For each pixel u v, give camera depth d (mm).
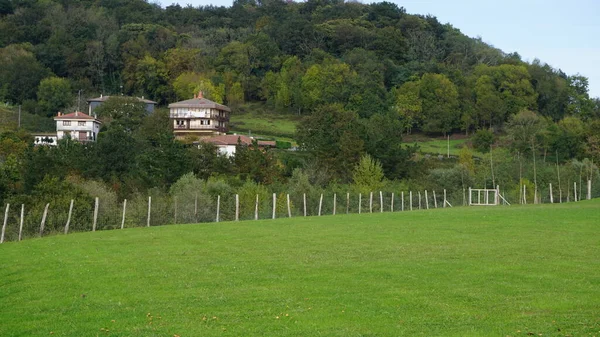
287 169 96000
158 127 122562
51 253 32156
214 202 61281
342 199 67938
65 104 166875
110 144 82312
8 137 106500
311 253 29984
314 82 174500
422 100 160000
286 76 186375
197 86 176125
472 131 160250
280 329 18078
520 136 111750
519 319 18359
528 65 188750
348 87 163250
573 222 39844
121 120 132375
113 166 80750
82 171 75812
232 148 123375
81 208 51969
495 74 170000
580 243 31359
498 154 99312
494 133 153250
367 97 153000
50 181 58125
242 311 19969
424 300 20656
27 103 163625
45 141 128375
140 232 40500
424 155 128500
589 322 17875
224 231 39531
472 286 22375
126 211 53688
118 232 41062
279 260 28297
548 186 81875
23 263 29484
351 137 92500
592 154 103938
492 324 17969
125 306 21078
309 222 44000
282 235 36781
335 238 34875
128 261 29047
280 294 21922
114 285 24078
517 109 158125
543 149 111000
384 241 33250
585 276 23547
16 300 22453
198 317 19484
